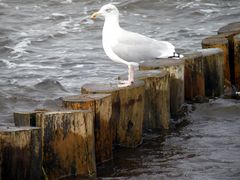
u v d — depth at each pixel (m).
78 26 28.88
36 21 29.95
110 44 13.29
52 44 25.66
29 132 11.01
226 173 11.95
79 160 11.77
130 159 12.99
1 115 16.31
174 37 25.78
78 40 26.28
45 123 11.50
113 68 21.33
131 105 13.47
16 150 10.91
